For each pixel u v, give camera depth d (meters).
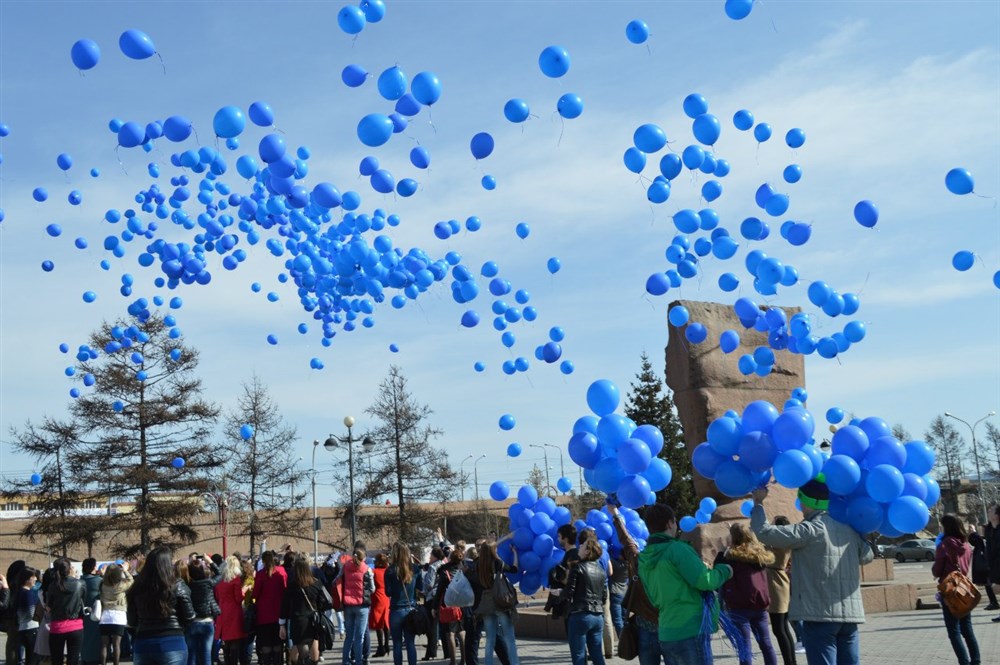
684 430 16.62
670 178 10.81
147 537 40.59
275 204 12.30
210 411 42.38
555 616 9.59
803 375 17.06
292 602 13.00
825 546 6.64
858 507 6.80
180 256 13.68
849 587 6.63
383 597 16.64
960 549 10.02
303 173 11.71
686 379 16.55
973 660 9.45
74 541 41.19
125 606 14.96
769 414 7.32
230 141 12.73
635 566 8.06
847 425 7.30
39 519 41.59
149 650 8.21
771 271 10.59
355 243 11.78
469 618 13.09
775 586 9.98
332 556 19.34
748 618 9.31
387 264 12.21
